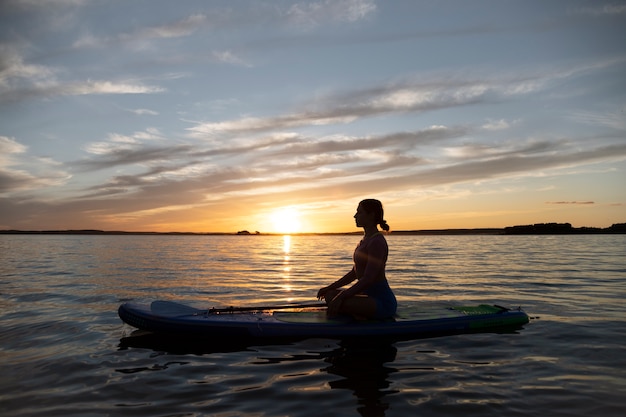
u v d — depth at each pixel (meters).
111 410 2.93
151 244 49.59
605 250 26.39
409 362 4.00
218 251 31.20
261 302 7.54
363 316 5.07
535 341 4.72
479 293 8.52
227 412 2.89
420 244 42.88
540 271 13.08
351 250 34.44
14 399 3.13
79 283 10.21
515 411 2.89
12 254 24.50
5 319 6.00
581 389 3.29
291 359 4.11
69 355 4.26
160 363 4.00
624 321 5.75
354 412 2.88
